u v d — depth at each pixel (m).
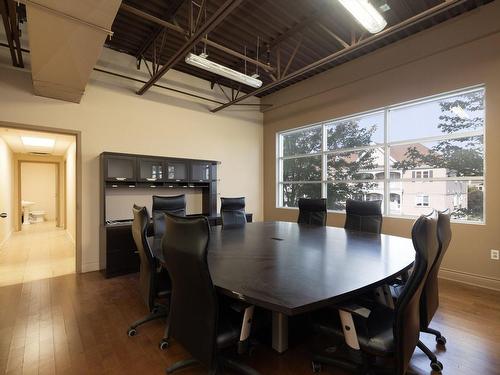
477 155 3.52
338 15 3.39
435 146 3.89
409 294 1.27
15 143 6.23
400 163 4.25
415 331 1.48
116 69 4.34
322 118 5.16
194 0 3.13
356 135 4.86
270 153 6.30
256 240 2.77
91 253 4.10
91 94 4.12
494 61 3.22
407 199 4.18
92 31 2.24
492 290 3.20
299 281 1.54
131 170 4.24
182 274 1.47
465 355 1.94
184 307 1.53
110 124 4.28
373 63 4.36
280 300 1.28
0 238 5.40
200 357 1.43
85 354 1.96
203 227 1.37
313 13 3.43
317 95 5.25
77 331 2.29
